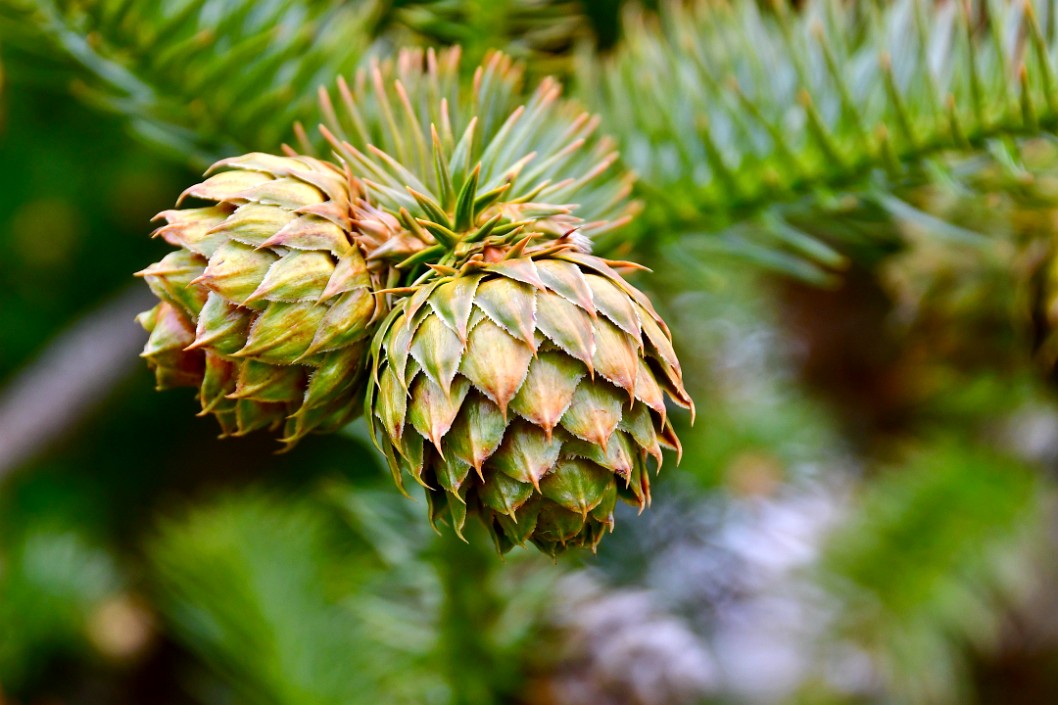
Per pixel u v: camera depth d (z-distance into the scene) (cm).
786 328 45
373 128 31
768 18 34
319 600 37
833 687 40
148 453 60
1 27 32
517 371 27
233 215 28
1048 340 34
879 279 38
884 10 33
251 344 28
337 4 33
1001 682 49
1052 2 31
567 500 28
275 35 32
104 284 59
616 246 32
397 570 34
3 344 57
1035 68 31
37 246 58
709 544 40
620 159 33
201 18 32
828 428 44
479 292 28
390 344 28
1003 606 43
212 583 36
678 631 37
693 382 39
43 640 46
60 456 57
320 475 53
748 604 40
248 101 32
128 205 57
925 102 32
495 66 31
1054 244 33
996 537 40
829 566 41
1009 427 42
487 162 30
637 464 29
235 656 37
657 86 33
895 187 32
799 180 32
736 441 41
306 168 29
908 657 39
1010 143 32
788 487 42
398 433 28
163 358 29
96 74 33
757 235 34
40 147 56
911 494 40
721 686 38
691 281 34
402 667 35
